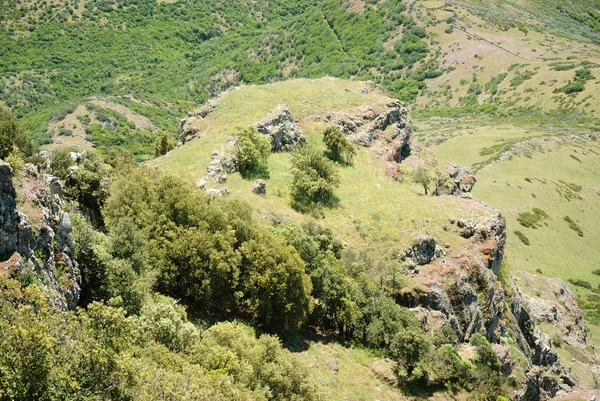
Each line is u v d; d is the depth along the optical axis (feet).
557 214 436.76
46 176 111.75
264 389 101.40
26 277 77.82
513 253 381.19
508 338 217.15
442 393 157.17
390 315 166.20
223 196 197.06
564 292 343.67
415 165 301.02
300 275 147.33
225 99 300.40
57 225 95.35
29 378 57.93
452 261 205.67
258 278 142.82
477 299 202.28
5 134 162.71
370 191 240.12
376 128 298.97
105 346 72.84
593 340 330.13
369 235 208.54
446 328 178.50
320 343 156.15
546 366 252.01
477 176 476.54
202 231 141.28
